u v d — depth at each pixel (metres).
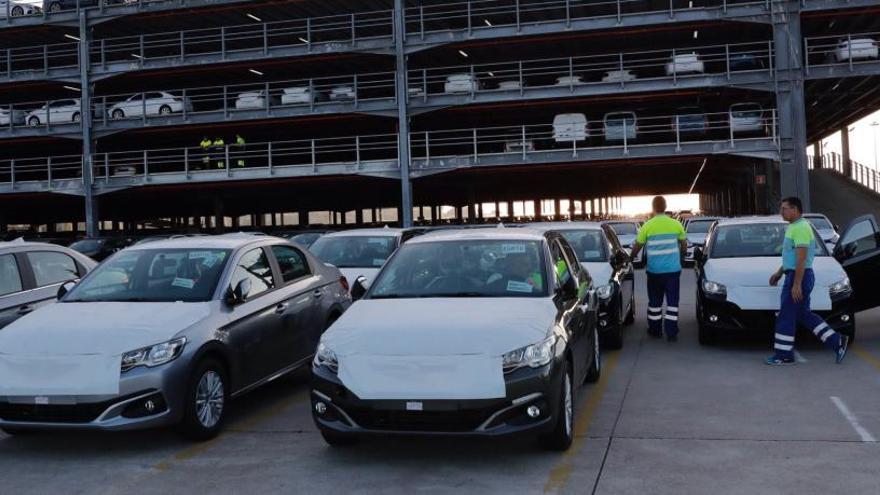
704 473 5.08
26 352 5.81
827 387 7.38
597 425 6.29
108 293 6.83
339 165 30.81
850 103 37.34
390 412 5.18
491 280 6.29
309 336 7.93
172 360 5.86
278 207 52.84
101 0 33.53
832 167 53.97
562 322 5.82
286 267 7.96
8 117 34.06
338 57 31.73
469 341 5.25
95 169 33.66
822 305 8.83
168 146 39.31
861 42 27.03
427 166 30.19
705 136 32.09
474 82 30.20
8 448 6.08
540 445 5.63
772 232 10.64
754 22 27.92
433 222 52.69
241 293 6.74
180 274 6.92
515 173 33.19
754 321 9.14
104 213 50.59
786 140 27.45
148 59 32.94
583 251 10.91
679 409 6.74
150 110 32.81
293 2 32.47
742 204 40.03
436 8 34.19
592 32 29.48
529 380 5.16
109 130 33.09
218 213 40.09
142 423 5.69
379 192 41.03
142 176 32.53
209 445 6.05
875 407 6.61
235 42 38.72
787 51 27.58
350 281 11.01
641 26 28.78
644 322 12.38
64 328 6.02
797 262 8.18
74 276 8.72
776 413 6.50
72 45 37.91
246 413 7.07
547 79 37.91
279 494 4.91
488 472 5.20
